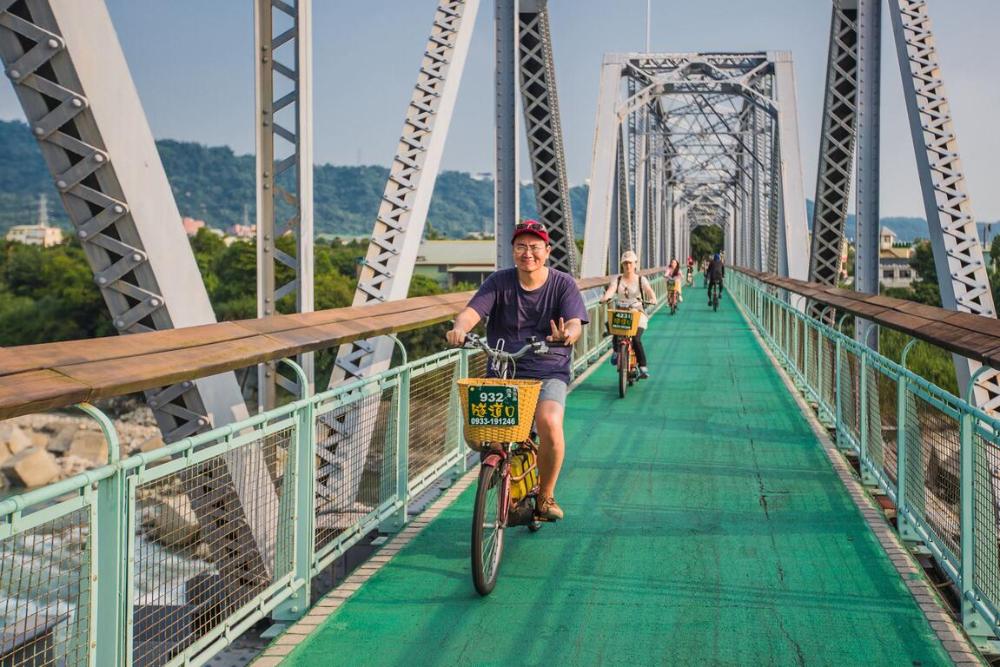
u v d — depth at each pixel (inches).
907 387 201.3
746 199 2186.3
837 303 296.7
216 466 132.0
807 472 260.2
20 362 96.3
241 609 137.7
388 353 254.1
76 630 97.3
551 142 605.9
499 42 477.1
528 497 183.9
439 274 3914.9
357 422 181.8
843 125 634.8
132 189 145.2
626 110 1026.7
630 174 1519.4
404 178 291.9
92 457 1609.3
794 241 1056.8
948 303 359.3
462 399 158.4
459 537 200.1
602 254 895.7
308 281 222.2
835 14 608.4
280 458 153.8
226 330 139.3
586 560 183.0
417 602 160.4
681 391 426.6
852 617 152.9
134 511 107.2
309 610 158.6
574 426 335.0
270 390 210.8
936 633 146.1
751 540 195.9
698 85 1195.3
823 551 188.2
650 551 188.7
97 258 147.6
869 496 232.8
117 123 142.8
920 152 380.8
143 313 151.7
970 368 305.4
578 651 139.9
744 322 906.7
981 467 149.7
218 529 133.4
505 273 181.5
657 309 1157.7
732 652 139.4
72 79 136.3
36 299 2561.5
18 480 1464.1
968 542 156.2
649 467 267.0
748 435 316.5
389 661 136.6
